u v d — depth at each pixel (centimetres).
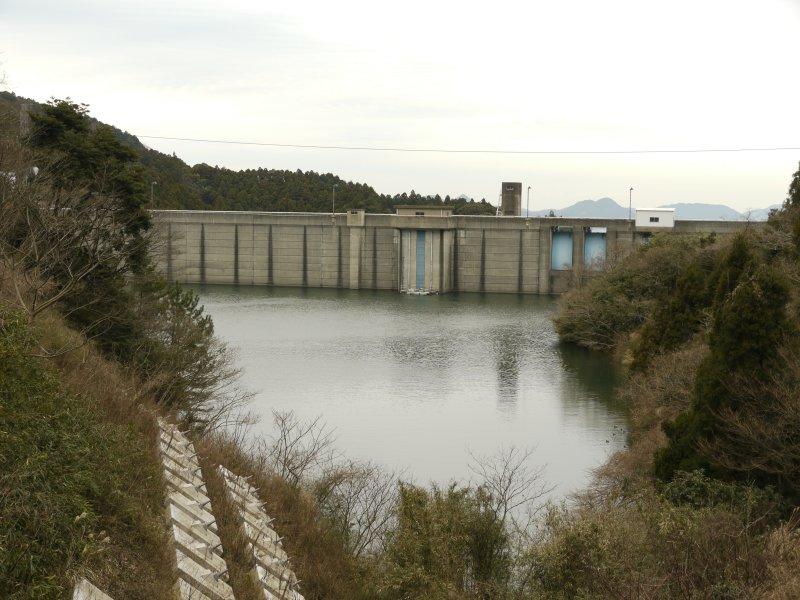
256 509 2645
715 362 3572
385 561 2627
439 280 16550
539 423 6269
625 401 6662
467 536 2586
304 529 2770
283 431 4447
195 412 4734
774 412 3369
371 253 17125
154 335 5303
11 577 1429
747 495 2978
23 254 3825
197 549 1977
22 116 5784
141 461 2245
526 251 16488
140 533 1886
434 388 7581
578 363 8819
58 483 1692
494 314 13362
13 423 1767
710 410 3506
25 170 4544
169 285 6366
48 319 3672
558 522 2739
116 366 3891
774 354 3500
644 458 4462
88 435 2034
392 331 11312
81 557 1560
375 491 3931
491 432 6009
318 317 12775
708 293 6144
